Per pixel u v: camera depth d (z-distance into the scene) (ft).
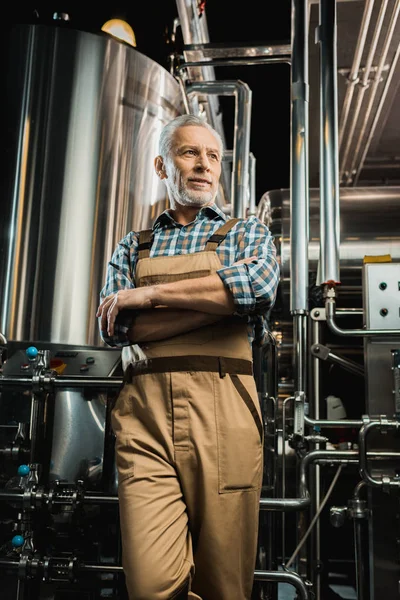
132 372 5.03
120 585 6.72
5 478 6.72
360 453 7.31
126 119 8.90
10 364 7.35
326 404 10.95
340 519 7.52
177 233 5.42
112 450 6.98
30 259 8.13
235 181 12.08
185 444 4.70
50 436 6.98
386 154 15.58
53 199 8.31
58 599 6.75
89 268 8.23
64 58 8.71
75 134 8.54
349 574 11.59
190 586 4.70
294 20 9.16
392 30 10.65
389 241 11.16
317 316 9.68
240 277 4.78
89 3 13.26
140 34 13.52
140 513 4.54
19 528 6.44
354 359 11.73
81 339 8.02
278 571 6.64
